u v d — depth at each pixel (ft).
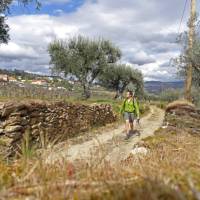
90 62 157.79
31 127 36.22
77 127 54.08
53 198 6.70
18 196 6.89
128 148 31.63
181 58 67.46
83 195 6.63
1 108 31.24
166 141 26.40
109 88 208.03
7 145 30.68
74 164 9.70
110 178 7.82
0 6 68.03
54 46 159.22
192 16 66.13
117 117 86.02
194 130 48.70
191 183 5.77
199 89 71.61
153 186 6.07
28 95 62.08
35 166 8.41
